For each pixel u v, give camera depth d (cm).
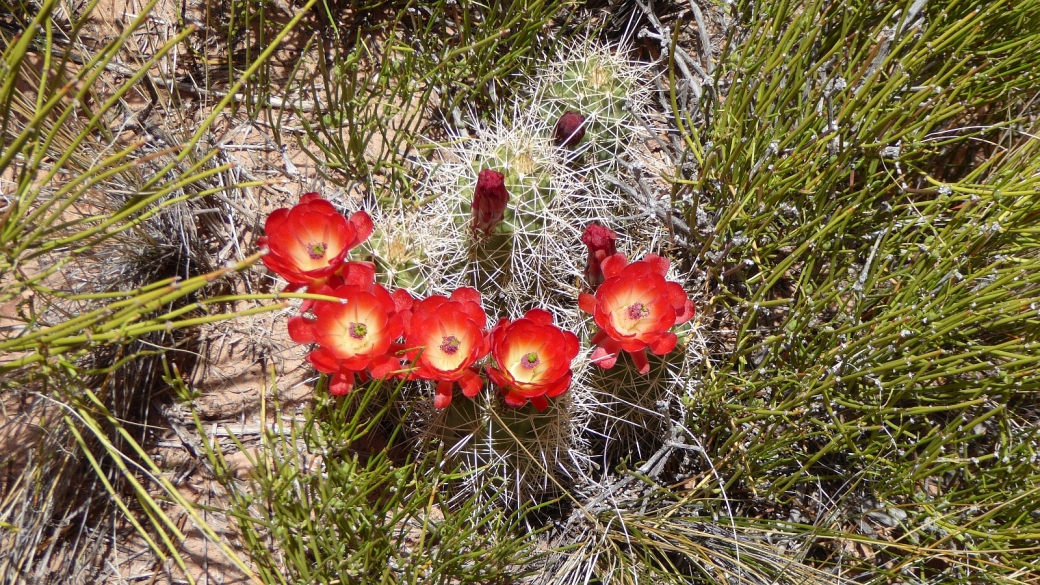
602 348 42
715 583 45
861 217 50
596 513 46
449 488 45
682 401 46
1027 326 46
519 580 45
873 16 51
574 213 50
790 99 49
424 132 55
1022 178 46
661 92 55
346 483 41
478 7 58
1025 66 49
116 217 36
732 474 48
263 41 54
